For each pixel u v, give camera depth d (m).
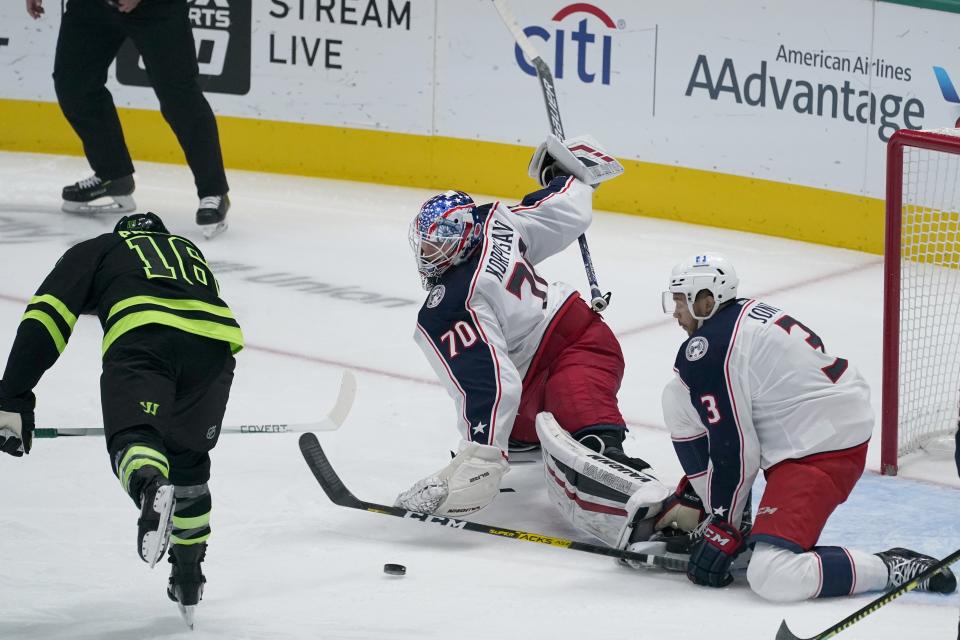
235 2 38.00
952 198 28.86
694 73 33.97
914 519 17.00
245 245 31.55
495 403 15.91
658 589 14.55
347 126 37.91
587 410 16.77
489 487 15.81
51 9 38.62
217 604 13.73
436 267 16.62
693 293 14.59
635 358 24.19
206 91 38.69
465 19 36.09
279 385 22.08
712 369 14.20
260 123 38.53
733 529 14.56
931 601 14.22
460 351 16.19
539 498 17.64
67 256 13.09
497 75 36.00
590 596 14.27
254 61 38.25
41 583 14.09
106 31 31.70
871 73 31.41
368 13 37.09
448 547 15.85
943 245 28.22
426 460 18.83
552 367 17.39
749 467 14.39
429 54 36.72
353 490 17.58
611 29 34.66
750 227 34.06
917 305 26.77
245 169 38.94
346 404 15.22
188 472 13.11
